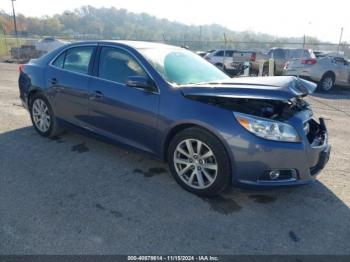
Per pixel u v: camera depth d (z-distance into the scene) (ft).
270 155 9.98
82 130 14.67
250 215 10.35
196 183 11.46
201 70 13.79
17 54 84.17
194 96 10.93
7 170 12.78
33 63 17.07
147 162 13.98
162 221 9.80
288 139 10.12
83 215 9.91
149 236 9.08
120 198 11.02
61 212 10.02
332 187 12.46
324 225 9.97
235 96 10.20
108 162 13.88
